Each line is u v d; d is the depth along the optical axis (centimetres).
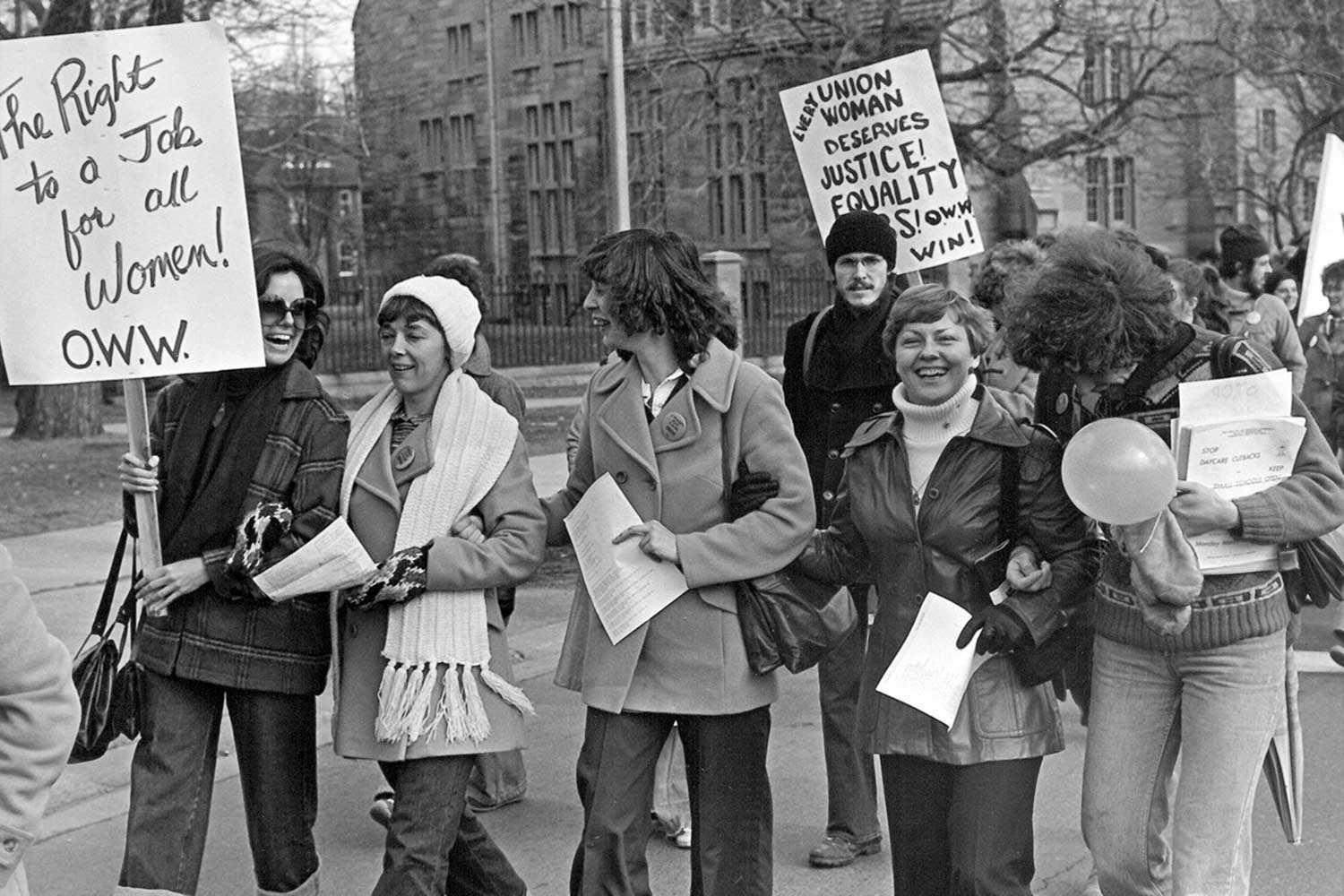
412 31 5388
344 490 444
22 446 1967
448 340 444
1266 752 403
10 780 255
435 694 428
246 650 430
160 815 429
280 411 441
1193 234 4212
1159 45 2439
